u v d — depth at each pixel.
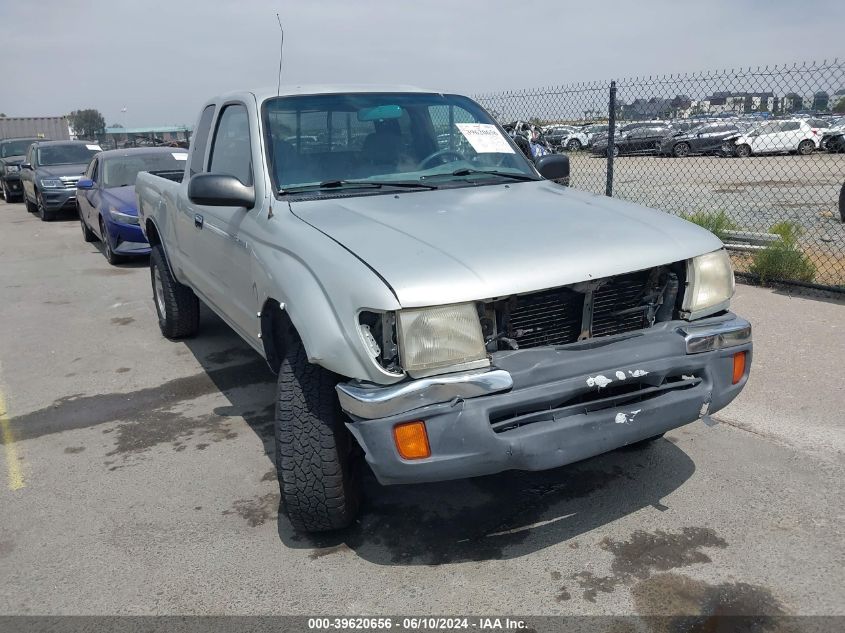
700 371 3.07
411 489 3.70
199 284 4.93
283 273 3.15
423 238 3.02
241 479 3.90
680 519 3.31
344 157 3.97
